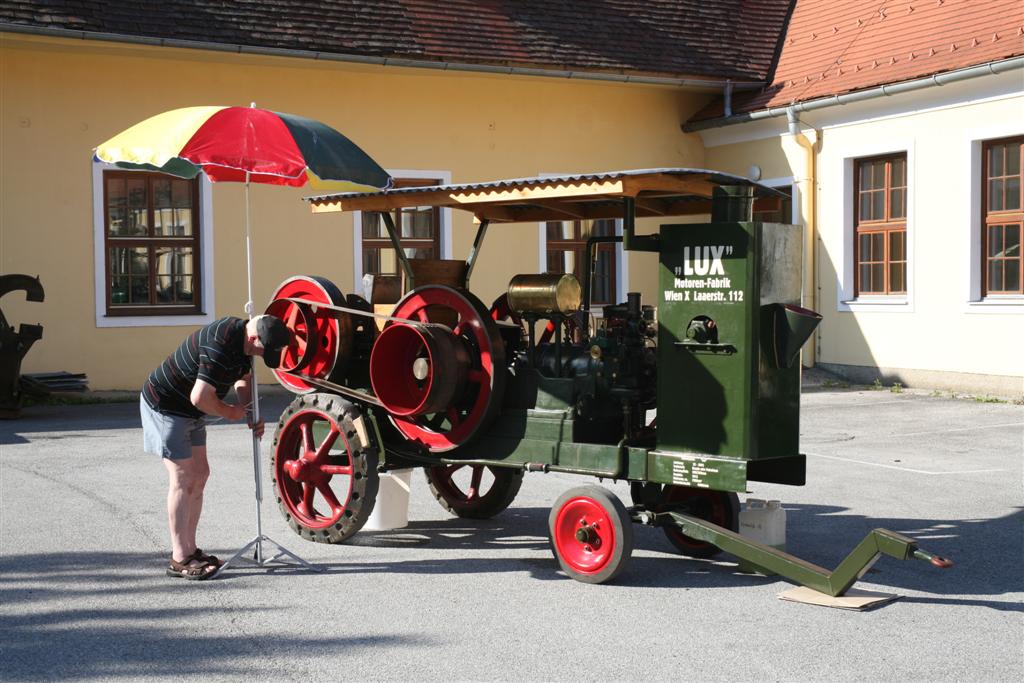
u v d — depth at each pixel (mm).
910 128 15484
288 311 7387
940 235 15125
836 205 16719
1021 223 14258
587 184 6090
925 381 15438
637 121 18891
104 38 14164
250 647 5070
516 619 5512
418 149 17141
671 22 19031
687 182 6105
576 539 6184
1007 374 14359
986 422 12492
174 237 15516
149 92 15312
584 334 6793
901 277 15984
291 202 16156
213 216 15633
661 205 7402
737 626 5395
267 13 15750
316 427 7145
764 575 6359
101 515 7719
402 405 6785
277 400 14492
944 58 14953
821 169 16969
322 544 7078
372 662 4879
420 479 9398
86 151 14953
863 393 15352
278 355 6039
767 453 5941
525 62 17000
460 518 7938
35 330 12773
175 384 6094
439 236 17344
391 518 7531
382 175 7023
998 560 6660
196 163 6438
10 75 14531
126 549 6836
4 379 12648
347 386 7348
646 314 6730
